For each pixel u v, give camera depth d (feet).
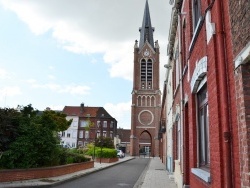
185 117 33.71
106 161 110.01
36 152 47.44
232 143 14.26
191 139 26.18
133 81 230.27
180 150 38.47
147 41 237.04
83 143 261.65
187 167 33.24
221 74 15.34
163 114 116.67
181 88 35.27
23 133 47.57
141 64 234.17
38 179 46.47
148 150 234.58
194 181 24.73
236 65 13.28
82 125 266.57
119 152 180.45
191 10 29.12
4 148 45.78
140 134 223.10
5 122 45.39
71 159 67.46
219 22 15.97
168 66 68.44
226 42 15.38
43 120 51.70
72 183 47.96
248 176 11.92
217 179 15.93
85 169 73.26
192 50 26.08
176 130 52.13
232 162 14.20
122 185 48.26
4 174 41.88
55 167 52.01
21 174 44.29
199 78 22.21
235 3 13.62
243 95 12.60
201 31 21.56
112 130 270.67
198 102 25.80
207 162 22.41
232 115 14.33
